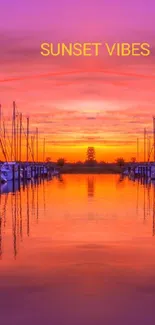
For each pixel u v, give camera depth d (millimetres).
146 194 39625
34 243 15148
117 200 32875
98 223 20109
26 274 10891
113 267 11641
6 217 22484
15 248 14219
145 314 8211
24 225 19547
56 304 8727
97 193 41062
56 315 8180
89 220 21172
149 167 92625
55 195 38469
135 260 12469
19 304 8727
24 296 9188
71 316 8133
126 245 14758
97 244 14938
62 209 26359
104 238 16125
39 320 7949
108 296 9195
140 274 10914
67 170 158875
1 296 9188
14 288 9727
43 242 15344
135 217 22312
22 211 25328
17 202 31359
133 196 37000
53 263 12086
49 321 7906
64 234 17031
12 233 17328
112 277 10641
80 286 9875
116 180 78125
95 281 10289
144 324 7777
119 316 8133
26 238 16156
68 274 10906
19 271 11180
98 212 24609
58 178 91750
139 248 14234
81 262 12203
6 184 62969
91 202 31188
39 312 8320
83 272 11094
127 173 125625
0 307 8570
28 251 13742
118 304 8727
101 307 8570
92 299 9016
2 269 11375
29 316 8133
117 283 10125
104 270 11320
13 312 8320
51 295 9250
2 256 12984
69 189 48156
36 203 30484
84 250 13906
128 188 50250
